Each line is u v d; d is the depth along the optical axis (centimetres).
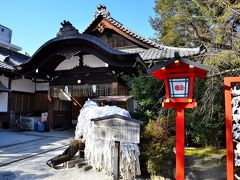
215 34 822
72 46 1141
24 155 809
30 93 1636
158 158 597
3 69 1343
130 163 572
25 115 1540
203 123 868
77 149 706
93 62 1221
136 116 833
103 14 1517
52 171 642
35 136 1209
